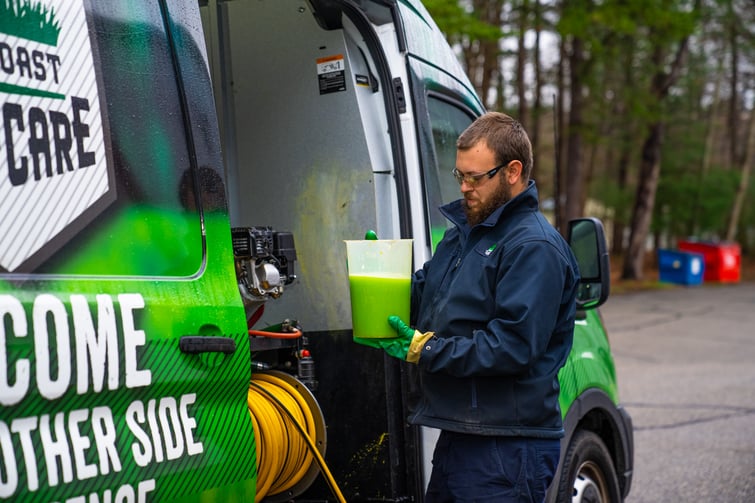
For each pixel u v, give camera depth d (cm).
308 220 326
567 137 2167
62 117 195
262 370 292
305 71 325
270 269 267
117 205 206
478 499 265
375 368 314
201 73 239
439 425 270
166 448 207
